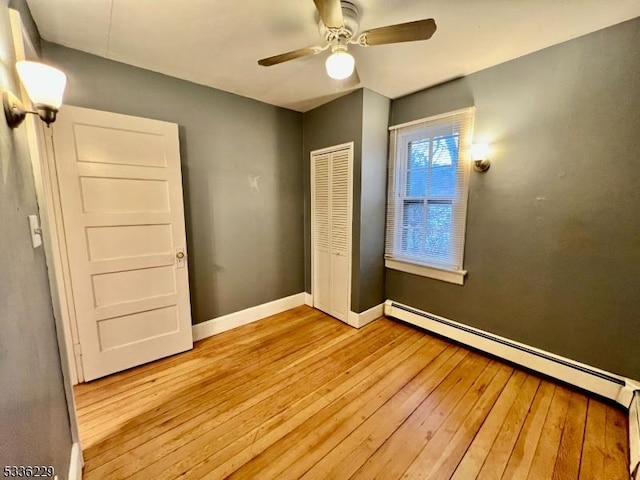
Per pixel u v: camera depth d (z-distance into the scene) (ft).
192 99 8.27
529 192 6.91
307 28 5.67
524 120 6.84
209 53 6.64
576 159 6.20
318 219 10.98
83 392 6.58
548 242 6.73
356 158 9.20
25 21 4.71
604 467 4.73
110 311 7.07
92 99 6.72
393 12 5.19
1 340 2.39
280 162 10.62
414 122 8.94
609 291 6.02
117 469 4.73
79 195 6.47
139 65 7.21
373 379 7.07
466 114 7.80
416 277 9.60
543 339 7.00
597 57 5.78
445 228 8.64
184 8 5.06
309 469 4.75
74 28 5.65
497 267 7.64
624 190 5.70
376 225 9.90
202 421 5.76
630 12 5.18
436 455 5.00
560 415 5.84
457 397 6.42
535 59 6.57
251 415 5.92
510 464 4.81
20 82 3.92
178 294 8.08
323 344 8.76
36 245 3.76
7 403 2.42
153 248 7.57
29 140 4.01
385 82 8.31
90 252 6.72
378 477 4.61
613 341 6.04
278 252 10.98
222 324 9.59
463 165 8.01
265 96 9.41
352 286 9.87
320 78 7.97
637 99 5.44
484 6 5.03
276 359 7.96
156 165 7.41
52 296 4.34
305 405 6.21
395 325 10.04
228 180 9.30
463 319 8.50
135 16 5.28
